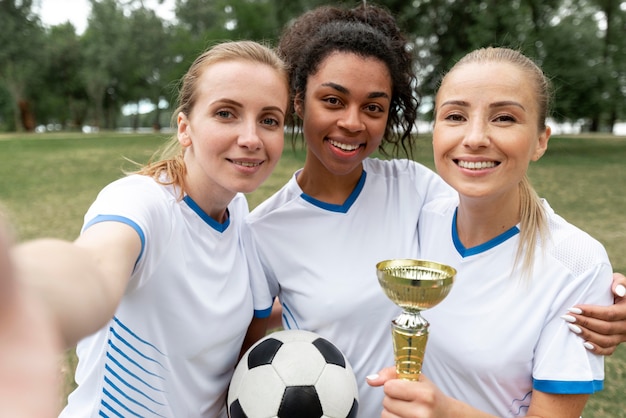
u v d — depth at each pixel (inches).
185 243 67.7
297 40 87.4
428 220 82.2
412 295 57.8
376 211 84.4
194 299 67.7
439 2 770.2
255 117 66.9
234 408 69.6
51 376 19.9
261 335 85.6
